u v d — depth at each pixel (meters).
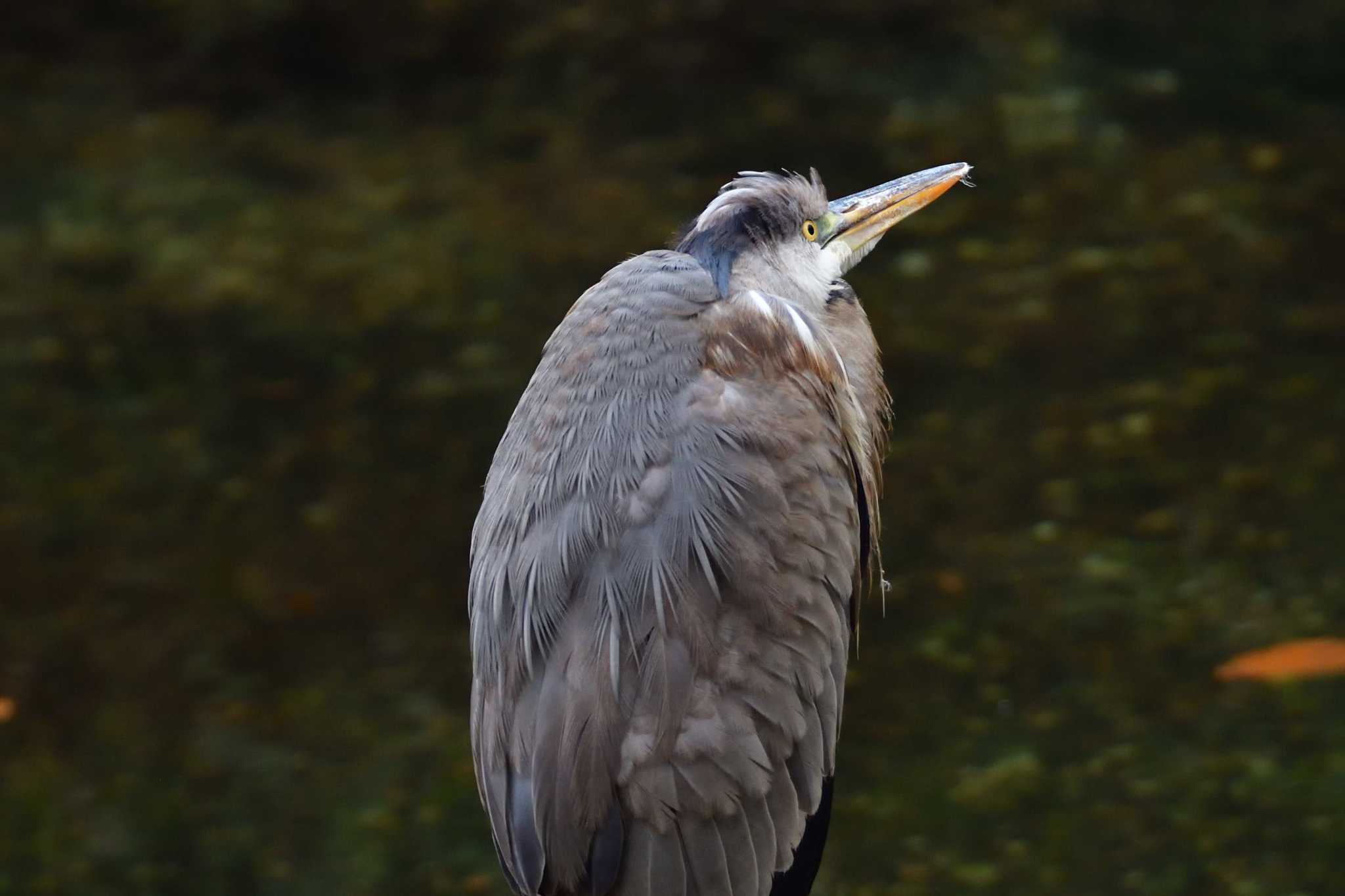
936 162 16.06
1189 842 8.57
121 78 18.78
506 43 18.72
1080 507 11.36
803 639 5.89
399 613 10.94
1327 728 9.31
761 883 5.80
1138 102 17.08
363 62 18.66
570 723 5.64
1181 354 12.95
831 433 6.26
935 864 8.54
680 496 5.79
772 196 6.90
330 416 12.89
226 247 15.51
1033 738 9.42
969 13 18.73
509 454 6.20
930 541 11.12
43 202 16.41
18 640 10.78
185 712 10.14
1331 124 16.52
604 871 5.65
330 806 9.38
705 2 18.80
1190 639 10.09
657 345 6.04
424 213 15.93
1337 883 8.21
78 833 9.21
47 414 13.06
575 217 15.59
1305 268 14.04
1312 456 11.67
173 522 11.81
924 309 13.80
